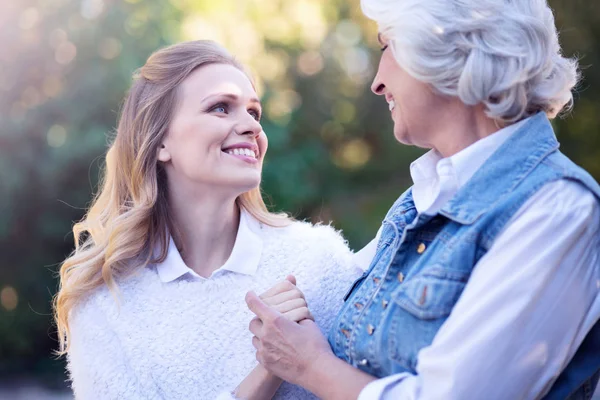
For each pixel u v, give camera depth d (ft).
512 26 4.51
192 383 5.98
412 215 5.31
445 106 4.82
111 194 6.63
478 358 4.17
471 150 4.72
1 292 25.46
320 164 27.02
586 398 4.77
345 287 6.45
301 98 28.43
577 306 4.31
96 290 6.26
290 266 6.39
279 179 24.68
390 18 4.75
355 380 4.73
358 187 28.35
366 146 29.37
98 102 22.82
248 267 6.30
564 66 4.76
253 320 5.41
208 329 6.10
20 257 24.89
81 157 22.75
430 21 4.58
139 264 6.31
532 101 4.73
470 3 4.56
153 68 6.32
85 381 6.08
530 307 4.20
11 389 23.70
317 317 6.32
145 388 5.95
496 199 4.49
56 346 26.27
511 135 4.67
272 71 27.35
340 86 28.76
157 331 6.07
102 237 6.48
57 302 6.36
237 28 25.05
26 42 23.34
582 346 4.62
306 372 4.97
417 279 4.58
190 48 6.33
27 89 23.62
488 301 4.23
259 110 6.41
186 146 6.06
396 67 4.90
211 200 6.25
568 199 4.34
